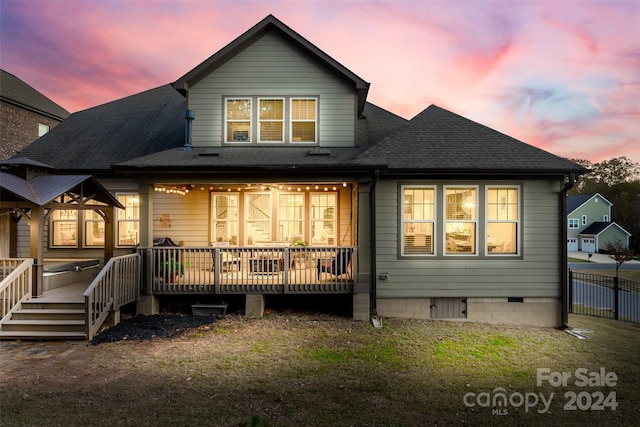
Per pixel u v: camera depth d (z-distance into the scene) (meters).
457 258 9.02
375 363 6.03
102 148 11.55
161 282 8.46
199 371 5.47
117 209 11.03
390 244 9.01
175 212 11.02
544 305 9.02
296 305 9.14
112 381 5.05
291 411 4.31
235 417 4.11
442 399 4.83
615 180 65.06
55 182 8.34
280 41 10.40
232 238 11.08
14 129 18.53
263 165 8.28
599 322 10.04
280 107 10.40
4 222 9.84
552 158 8.90
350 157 9.15
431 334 7.73
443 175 8.91
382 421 4.16
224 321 8.05
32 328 6.91
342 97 10.38
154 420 4.00
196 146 10.32
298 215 11.12
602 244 44.88
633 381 5.70
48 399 4.47
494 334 7.98
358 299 8.48
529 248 9.02
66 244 11.27
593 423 4.35
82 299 7.50
